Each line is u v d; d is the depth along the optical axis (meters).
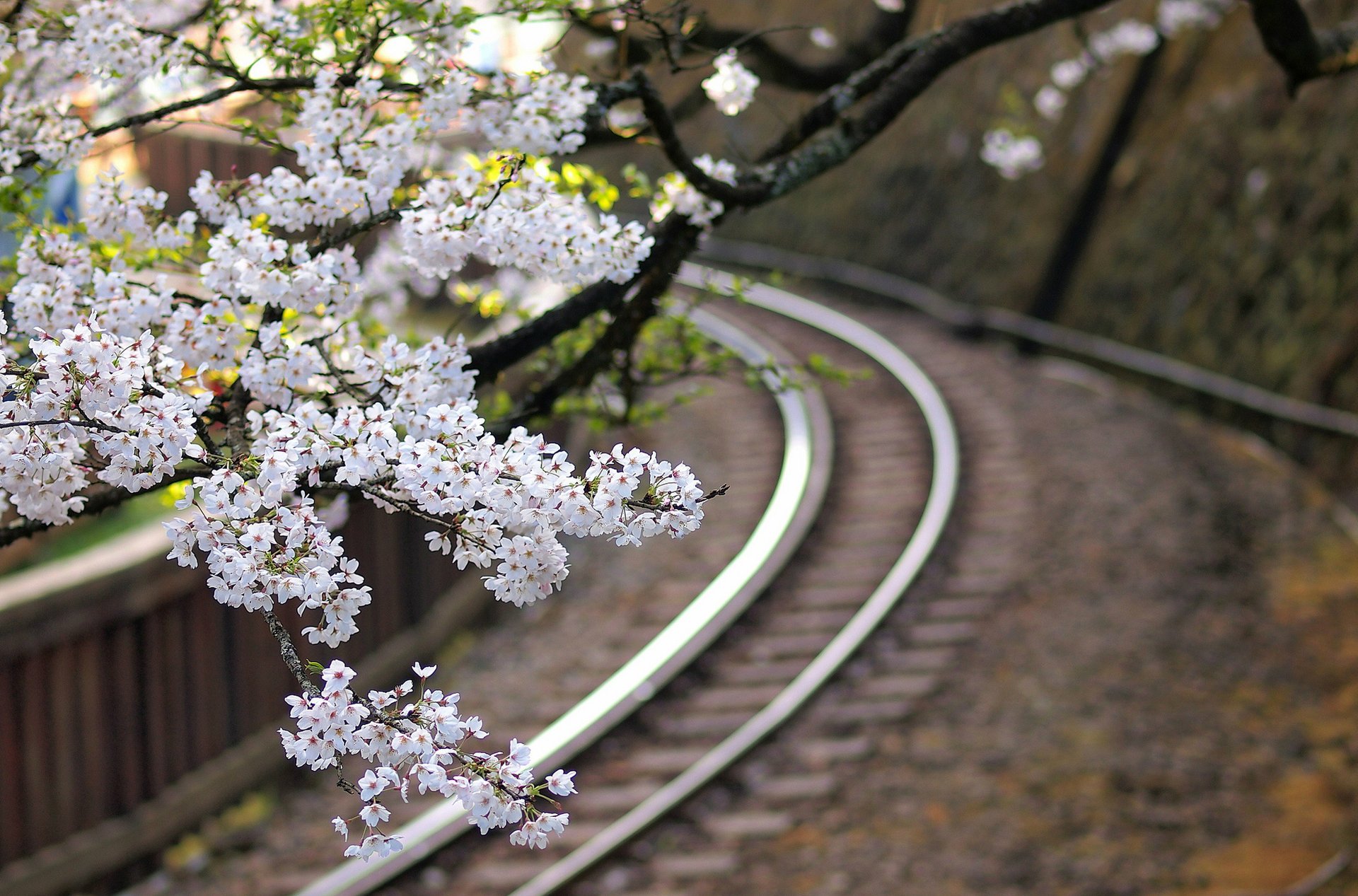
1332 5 17.08
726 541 15.77
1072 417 19.03
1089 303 21.77
